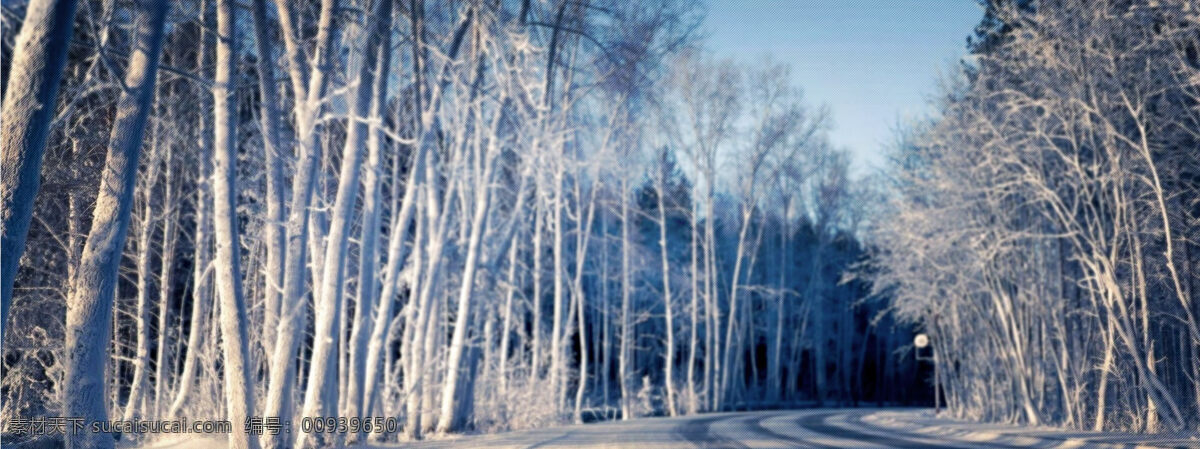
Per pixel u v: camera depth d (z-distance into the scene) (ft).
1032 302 110.73
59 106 56.13
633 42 95.91
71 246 55.06
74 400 40.04
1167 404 87.92
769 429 107.34
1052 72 90.99
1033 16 89.10
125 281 94.73
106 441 40.75
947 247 110.73
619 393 211.20
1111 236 96.02
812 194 254.06
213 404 74.90
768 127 200.64
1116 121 88.17
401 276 100.17
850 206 256.11
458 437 92.58
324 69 62.69
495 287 117.60
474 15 76.23
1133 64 85.25
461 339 99.60
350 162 66.80
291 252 60.80
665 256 189.37
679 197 230.89
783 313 260.42
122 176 41.91
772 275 252.42
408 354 94.32
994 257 112.57
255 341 79.61
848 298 275.39
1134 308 89.92
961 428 106.42
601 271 211.41
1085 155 95.91
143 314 76.54
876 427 116.26
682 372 216.54
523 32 83.76
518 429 113.91
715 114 190.90
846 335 276.41
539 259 142.72
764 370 296.30
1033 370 114.32
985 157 100.89
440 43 82.69
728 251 258.16
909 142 126.41
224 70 53.72
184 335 108.58
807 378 301.63
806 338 271.08
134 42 42.34
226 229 53.26
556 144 100.58
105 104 58.18
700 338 247.09
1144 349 84.43
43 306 58.08
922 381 292.40
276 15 72.95
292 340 59.82
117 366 79.20
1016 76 98.48
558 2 94.27
